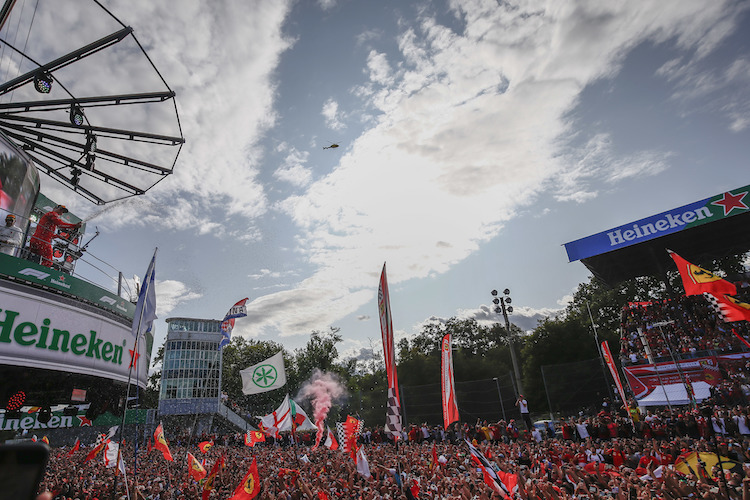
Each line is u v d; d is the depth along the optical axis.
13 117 12.87
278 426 23.92
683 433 19.19
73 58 12.04
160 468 21.73
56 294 14.58
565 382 36.19
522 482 11.52
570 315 52.97
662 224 26.19
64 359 14.45
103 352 16.30
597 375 35.00
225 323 26.27
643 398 25.14
